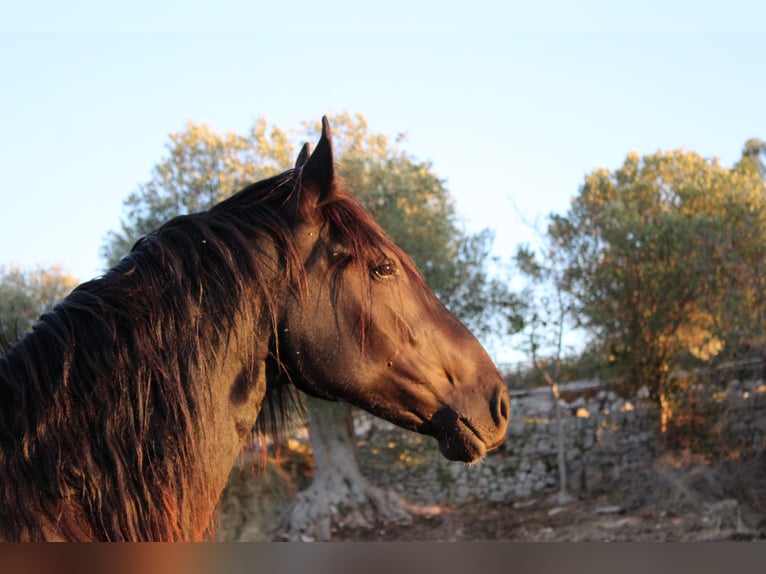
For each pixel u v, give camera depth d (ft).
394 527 55.52
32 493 5.70
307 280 6.79
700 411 55.42
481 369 7.43
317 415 55.88
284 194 7.16
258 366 6.77
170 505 6.07
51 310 6.48
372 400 7.08
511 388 70.79
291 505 54.39
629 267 57.06
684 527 45.96
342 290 6.86
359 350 6.86
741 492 48.42
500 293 59.98
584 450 61.11
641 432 59.11
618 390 62.75
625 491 55.88
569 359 64.23
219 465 6.54
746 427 53.01
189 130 61.82
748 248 52.26
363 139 63.72
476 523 55.11
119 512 5.90
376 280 7.01
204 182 60.75
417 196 58.90
